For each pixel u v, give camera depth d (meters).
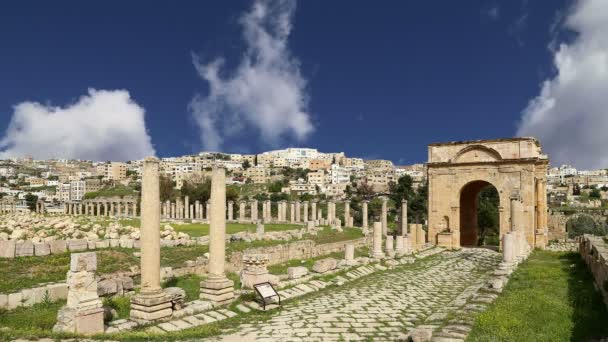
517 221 36.09
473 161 48.06
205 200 114.00
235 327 15.47
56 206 157.75
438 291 22.52
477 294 19.84
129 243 31.05
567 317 15.51
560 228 58.59
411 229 48.78
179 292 17.64
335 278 25.16
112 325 15.09
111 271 24.16
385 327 15.29
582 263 28.94
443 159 50.31
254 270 21.53
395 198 102.50
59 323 14.15
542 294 19.16
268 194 163.25
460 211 54.09
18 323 15.65
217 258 18.97
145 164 16.36
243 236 39.94
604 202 159.12
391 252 36.81
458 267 31.86
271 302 19.06
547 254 38.31
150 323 15.59
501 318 14.85
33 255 26.11
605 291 17.34
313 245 40.59
